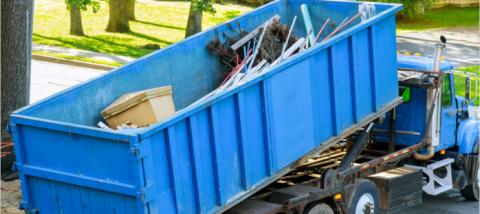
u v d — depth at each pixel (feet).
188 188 25.63
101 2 110.63
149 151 23.88
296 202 29.55
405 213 37.76
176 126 24.94
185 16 107.65
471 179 39.60
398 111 37.42
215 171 26.58
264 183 28.71
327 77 31.68
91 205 25.54
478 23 110.52
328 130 31.99
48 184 26.58
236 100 27.22
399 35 97.91
